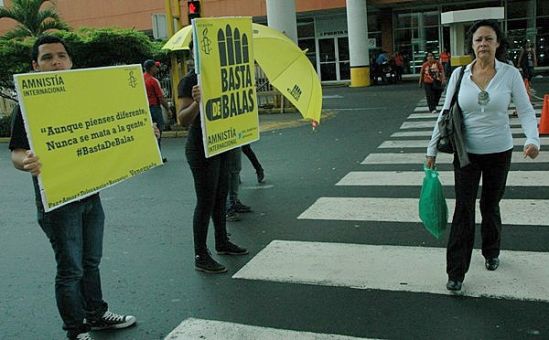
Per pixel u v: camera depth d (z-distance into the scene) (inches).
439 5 1266.0
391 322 156.6
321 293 178.2
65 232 140.6
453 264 171.2
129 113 158.6
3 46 670.5
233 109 199.0
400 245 216.2
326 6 1254.9
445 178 316.8
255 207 284.5
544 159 349.7
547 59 1228.5
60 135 136.7
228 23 194.4
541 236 216.1
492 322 153.1
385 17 1320.1
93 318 159.8
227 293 182.9
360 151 423.5
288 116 715.4
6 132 738.8
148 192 338.0
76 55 649.0
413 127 535.8
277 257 211.3
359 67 1214.3
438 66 641.6
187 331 158.2
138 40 652.1
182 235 249.4
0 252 244.5
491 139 166.2
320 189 312.7
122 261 219.9
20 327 168.7
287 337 151.6
